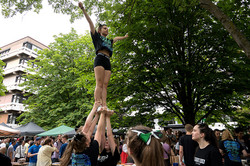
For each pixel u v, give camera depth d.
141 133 1.41
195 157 3.10
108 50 3.36
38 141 8.09
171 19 7.75
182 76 7.84
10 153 8.99
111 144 2.73
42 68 19.95
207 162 2.82
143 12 7.92
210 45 7.93
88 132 2.62
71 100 18.12
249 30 7.14
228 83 7.45
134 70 8.24
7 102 30.36
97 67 3.15
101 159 2.77
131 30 7.25
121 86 8.52
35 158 7.65
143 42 8.43
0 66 19.30
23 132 12.36
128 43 7.82
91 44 17.33
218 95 7.46
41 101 19.33
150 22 7.71
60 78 18.98
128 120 9.17
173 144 8.82
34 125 13.38
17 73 31.52
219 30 7.48
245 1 7.17
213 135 3.04
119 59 8.36
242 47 4.73
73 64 19.25
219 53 7.59
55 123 17.00
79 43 19.94
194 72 7.64
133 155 1.41
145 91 8.68
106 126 2.83
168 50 8.23
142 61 7.82
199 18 7.79
